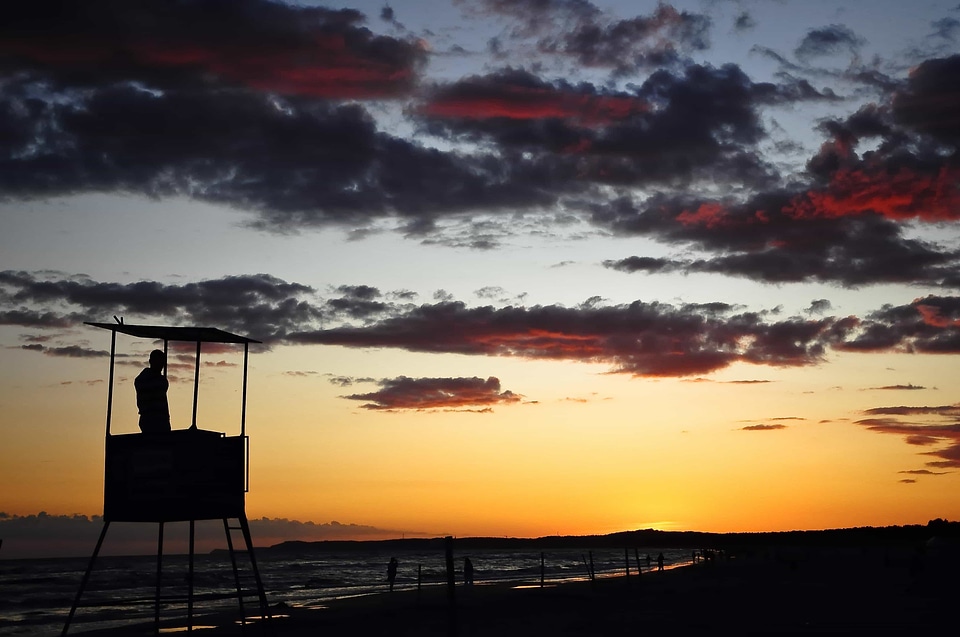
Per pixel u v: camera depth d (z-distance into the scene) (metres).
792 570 77.88
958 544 48.59
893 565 90.06
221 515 16.88
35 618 48.84
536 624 27.48
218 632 26.58
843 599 38.56
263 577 106.56
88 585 84.56
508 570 116.88
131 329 17.30
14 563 178.50
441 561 185.62
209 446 16.81
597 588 51.69
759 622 26.91
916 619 27.73
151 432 16.83
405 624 28.72
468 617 31.08
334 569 139.12
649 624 26.75
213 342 18.61
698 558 146.50
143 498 16.62
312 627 27.98
